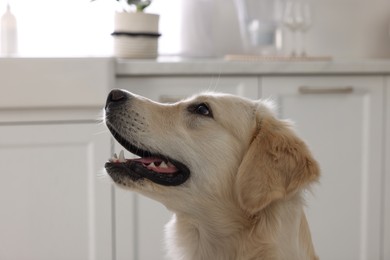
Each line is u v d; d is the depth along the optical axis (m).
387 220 3.27
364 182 3.22
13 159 2.66
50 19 3.39
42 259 2.72
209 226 1.93
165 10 3.58
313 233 3.17
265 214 1.83
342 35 3.95
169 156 1.91
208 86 2.95
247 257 1.86
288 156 1.81
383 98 3.22
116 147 2.75
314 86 3.10
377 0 3.99
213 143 1.91
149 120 1.91
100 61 2.67
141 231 2.83
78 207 2.73
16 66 2.59
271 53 3.58
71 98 2.66
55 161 2.70
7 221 2.68
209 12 3.57
